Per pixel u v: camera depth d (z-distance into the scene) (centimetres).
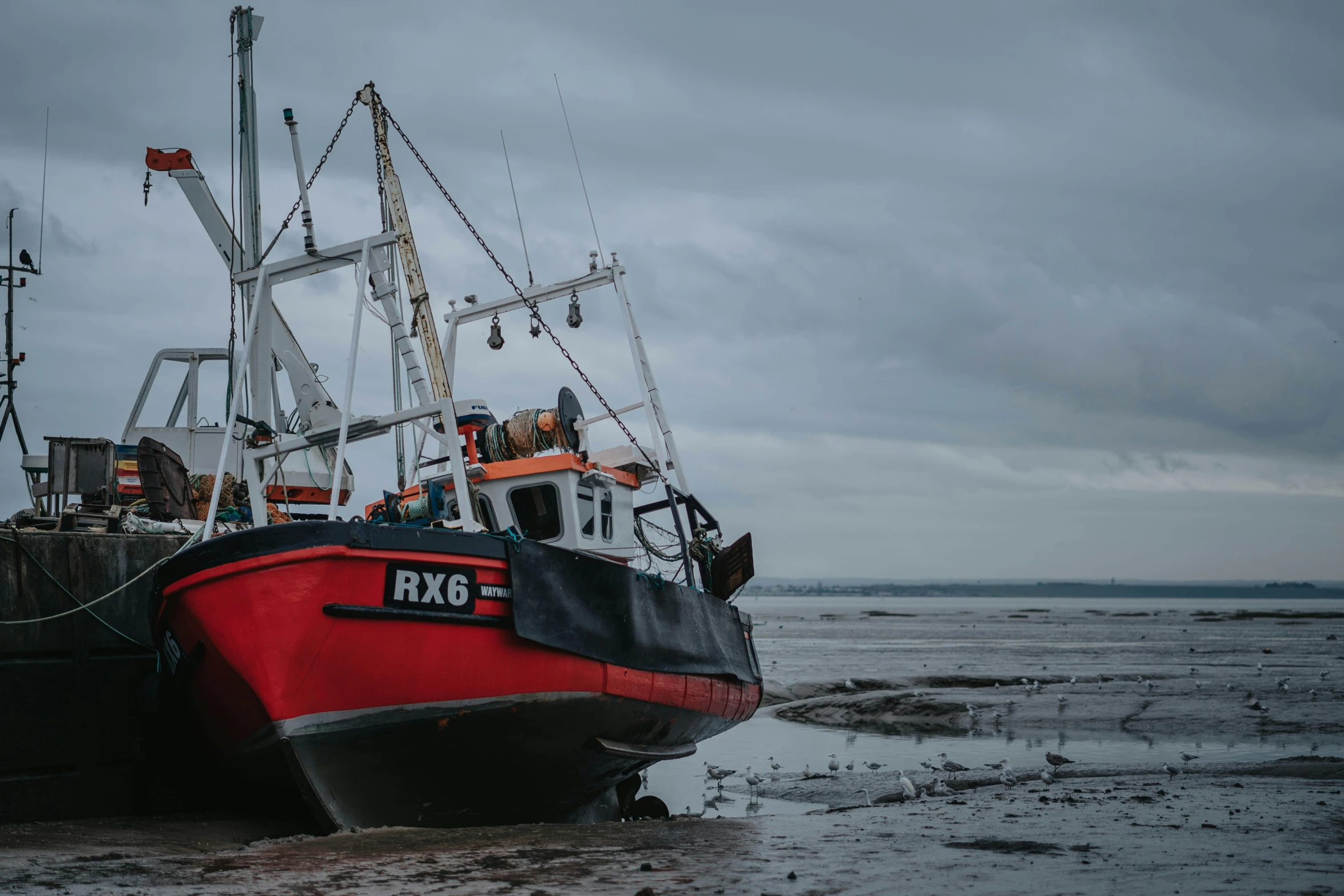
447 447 1438
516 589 1323
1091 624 14850
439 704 1296
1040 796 1648
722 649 1803
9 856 1120
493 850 1158
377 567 1224
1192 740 2895
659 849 1170
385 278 1516
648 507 2005
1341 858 1085
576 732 1438
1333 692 3747
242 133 2342
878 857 1109
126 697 1466
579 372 1659
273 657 1205
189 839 1273
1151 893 912
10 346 1936
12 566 1380
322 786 1260
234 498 1847
